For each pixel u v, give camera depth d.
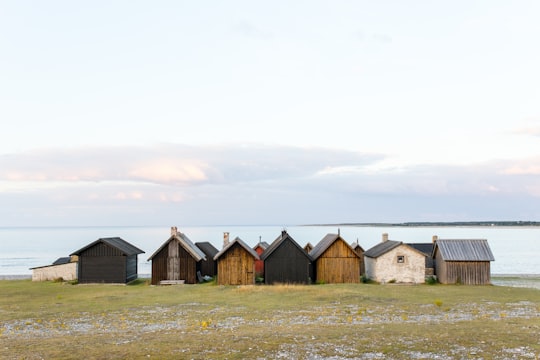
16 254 148.12
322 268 55.25
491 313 31.08
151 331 24.84
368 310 32.41
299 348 19.08
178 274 56.03
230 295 41.78
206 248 68.31
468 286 51.88
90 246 56.44
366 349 18.81
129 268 58.31
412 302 36.72
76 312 33.03
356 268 55.47
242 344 19.95
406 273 55.38
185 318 29.64
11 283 57.66
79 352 18.94
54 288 51.06
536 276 71.75
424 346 19.17
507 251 149.62
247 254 53.38
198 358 17.58
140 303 37.41
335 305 34.91
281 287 46.59
